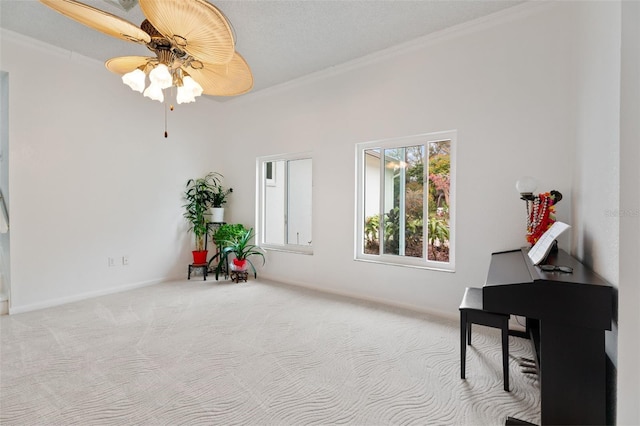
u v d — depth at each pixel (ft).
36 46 10.47
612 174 4.69
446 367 6.91
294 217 14.46
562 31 8.11
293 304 11.15
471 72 9.43
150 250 13.80
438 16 9.05
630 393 4.30
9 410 5.39
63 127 11.18
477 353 7.54
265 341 8.17
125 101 12.91
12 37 9.96
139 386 6.13
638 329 4.25
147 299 11.66
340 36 10.09
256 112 15.24
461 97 9.61
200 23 5.64
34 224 10.55
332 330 8.89
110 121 12.44
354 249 12.05
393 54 10.89
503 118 8.95
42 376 6.44
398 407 5.59
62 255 11.21
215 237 14.73
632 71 4.30
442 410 5.51
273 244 15.15
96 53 11.33
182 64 7.16
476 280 9.42
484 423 5.20
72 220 11.45
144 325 9.17
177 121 14.71
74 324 9.21
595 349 4.58
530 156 8.57
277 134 14.42
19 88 10.18
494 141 9.09
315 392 6.00
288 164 14.58
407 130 10.66
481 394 5.96
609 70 4.93
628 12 4.31
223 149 16.55
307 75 13.12
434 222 10.59
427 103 10.24
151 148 13.79
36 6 8.68
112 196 12.55
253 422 5.18
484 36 9.20
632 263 4.27
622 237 4.30
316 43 10.52
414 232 11.01
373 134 11.45
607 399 4.91
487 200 9.21
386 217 11.59
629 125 4.31
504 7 8.67
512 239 8.85
